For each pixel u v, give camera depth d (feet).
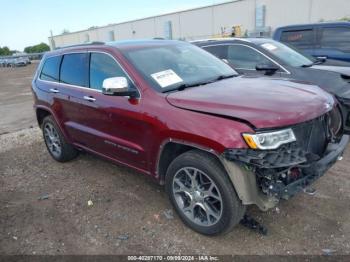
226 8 143.02
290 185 9.02
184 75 12.46
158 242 10.50
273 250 9.79
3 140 23.03
